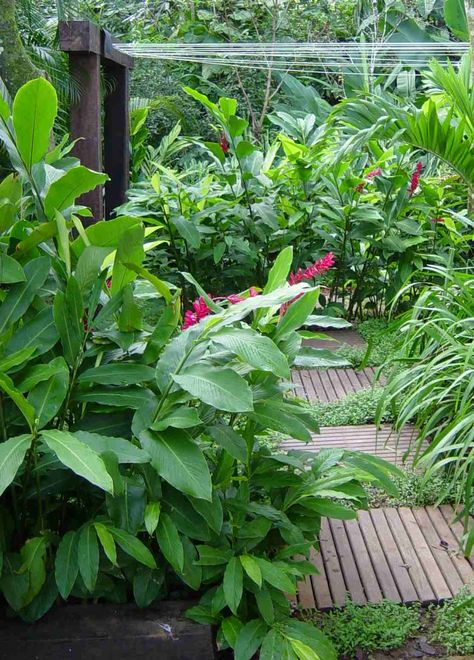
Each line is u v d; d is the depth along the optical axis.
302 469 2.09
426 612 2.18
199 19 8.98
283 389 2.05
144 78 8.75
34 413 1.70
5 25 3.65
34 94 1.89
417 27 8.93
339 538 2.53
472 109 4.54
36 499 1.98
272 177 5.30
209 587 1.97
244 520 2.05
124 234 1.80
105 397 1.86
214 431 1.90
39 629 1.79
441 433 2.73
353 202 5.14
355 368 4.27
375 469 2.20
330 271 5.52
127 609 1.86
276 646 1.71
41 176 2.09
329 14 9.31
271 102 8.93
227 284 5.27
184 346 1.88
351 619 2.12
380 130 4.79
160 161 6.82
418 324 3.04
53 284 2.01
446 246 5.11
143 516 1.80
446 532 2.56
